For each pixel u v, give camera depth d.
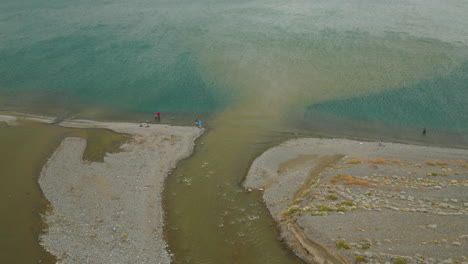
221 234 38.56
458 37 96.25
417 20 111.00
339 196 41.03
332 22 112.81
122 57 92.38
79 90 77.62
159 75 82.44
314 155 52.94
